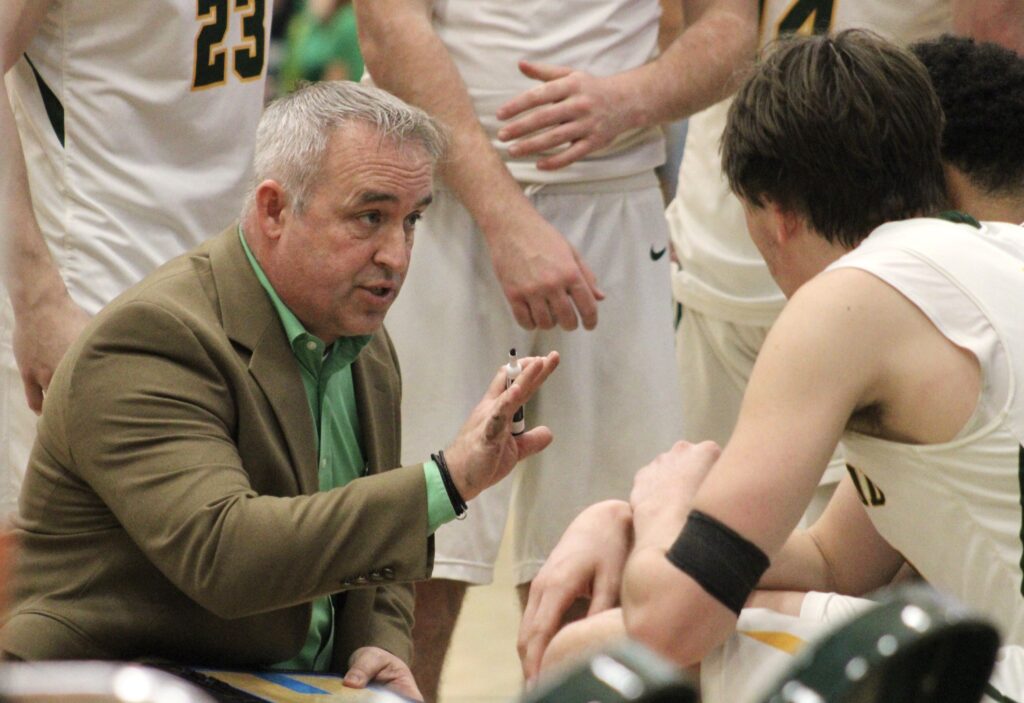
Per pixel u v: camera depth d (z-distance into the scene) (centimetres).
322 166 736
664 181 1606
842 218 629
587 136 1063
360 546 693
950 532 604
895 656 230
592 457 1140
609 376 1138
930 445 589
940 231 605
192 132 1046
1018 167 705
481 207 1056
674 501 634
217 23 1042
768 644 601
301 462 750
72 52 1002
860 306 574
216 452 707
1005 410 577
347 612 813
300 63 1733
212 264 755
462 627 1564
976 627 234
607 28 1111
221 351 726
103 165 1015
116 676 227
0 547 403
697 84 1109
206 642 743
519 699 225
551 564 658
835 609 614
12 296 932
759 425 567
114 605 730
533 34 1091
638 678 214
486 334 1112
